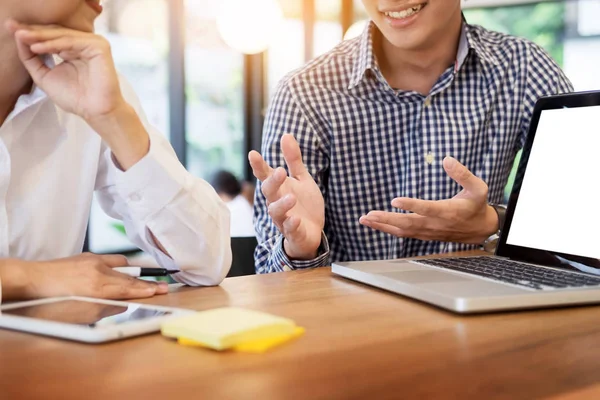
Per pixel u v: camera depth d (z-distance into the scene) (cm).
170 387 48
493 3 568
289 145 115
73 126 103
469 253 126
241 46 487
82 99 83
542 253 103
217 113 550
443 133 147
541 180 109
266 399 46
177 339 61
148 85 488
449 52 147
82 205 106
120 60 469
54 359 55
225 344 56
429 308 76
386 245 150
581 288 78
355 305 77
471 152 149
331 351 58
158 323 63
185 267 95
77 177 104
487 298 72
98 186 111
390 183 151
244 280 97
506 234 112
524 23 561
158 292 85
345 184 151
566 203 102
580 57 541
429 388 49
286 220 107
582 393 49
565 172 105
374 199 152
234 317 61
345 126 148
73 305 72
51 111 99
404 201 113
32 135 98
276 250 123
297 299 81
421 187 148
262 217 147
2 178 92
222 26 486
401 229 120
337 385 49
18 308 70
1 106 94
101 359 55
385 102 147
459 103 148
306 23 624
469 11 582
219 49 545
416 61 145
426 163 147
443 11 134
